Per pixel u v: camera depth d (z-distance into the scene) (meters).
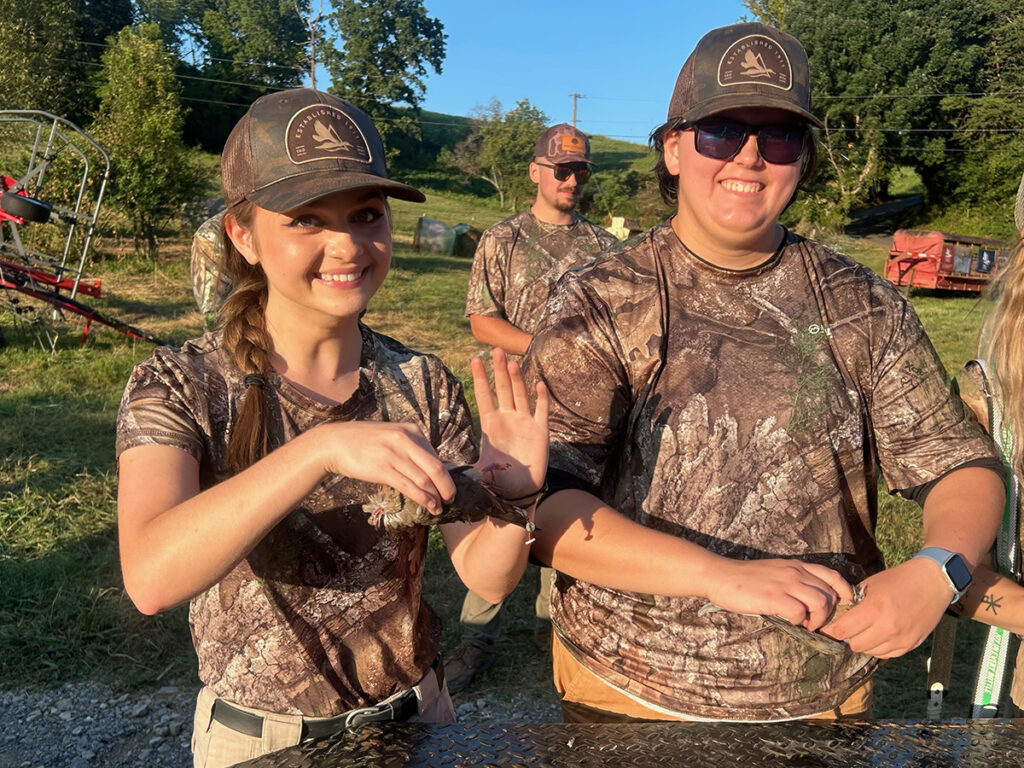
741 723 1.36
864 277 1.68
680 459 1.61
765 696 1.59
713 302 1.64
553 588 1.84
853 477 1.64
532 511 1.39
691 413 1.61
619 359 1.63
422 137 78.38
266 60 72.75
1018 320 1.71
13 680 3.80
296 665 1.45
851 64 43.72
